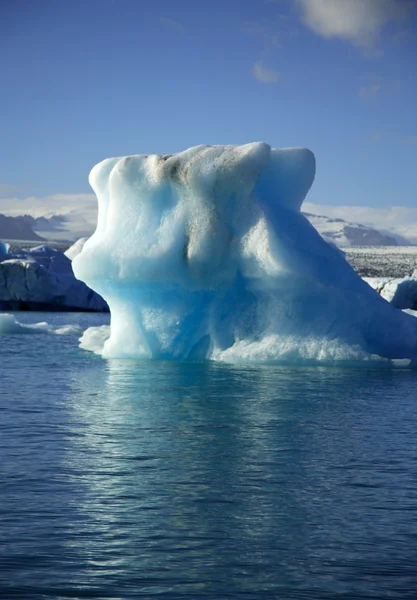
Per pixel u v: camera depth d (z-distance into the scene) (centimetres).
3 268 4494
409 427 992
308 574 504
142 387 1323
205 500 657
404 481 724
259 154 1644
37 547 541
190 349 1706
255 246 1608
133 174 1686
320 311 1630
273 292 1628
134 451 829
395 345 1670
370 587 486
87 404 1142
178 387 1324
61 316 4116
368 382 1407
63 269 5006
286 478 730
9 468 750
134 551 538
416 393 1291
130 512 621
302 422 1017
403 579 498
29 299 4528
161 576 498
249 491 686
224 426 979
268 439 903
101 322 3691
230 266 1638
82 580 489
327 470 762
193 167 1638
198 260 1611
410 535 578
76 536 564
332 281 1625
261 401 1184
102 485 696
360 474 748
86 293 4722
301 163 1723
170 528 586
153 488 689
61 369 1580
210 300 1680
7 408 1101
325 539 568
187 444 868
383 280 3806
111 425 975
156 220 1664
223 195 1645
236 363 1655
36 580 487
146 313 1720
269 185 1714
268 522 603
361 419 1047
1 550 534
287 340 1620
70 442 870
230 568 512
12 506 629
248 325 1675
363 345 1639
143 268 1617
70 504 638
